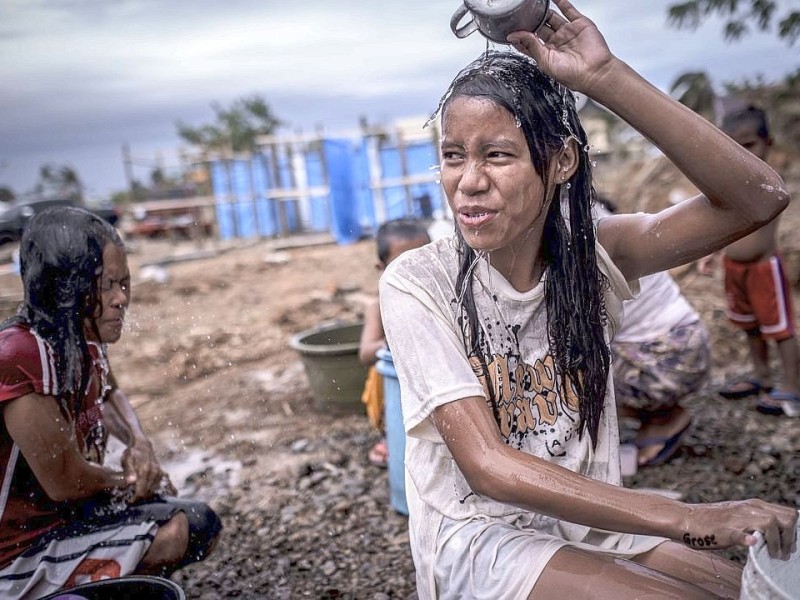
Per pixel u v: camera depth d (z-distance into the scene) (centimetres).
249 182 2127
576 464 204
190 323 936
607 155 1251
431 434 190
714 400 484
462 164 182
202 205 2252
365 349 418
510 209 180
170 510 264
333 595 302
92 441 271
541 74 185
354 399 526
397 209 1852
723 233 191
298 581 315
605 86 173
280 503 395
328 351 510
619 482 212
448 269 198
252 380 652
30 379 230
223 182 2178
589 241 198
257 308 993
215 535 277
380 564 324
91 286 240
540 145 179
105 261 243
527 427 201
